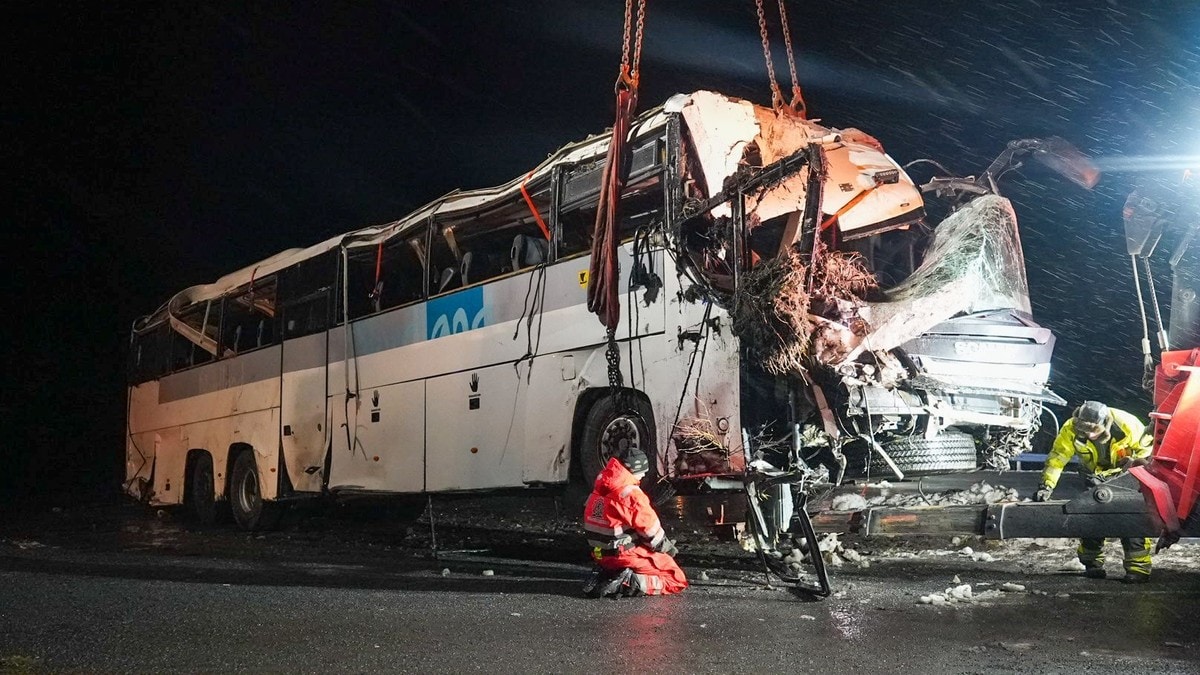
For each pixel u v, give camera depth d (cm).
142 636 585
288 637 581
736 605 684
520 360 1042
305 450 1400
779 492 814
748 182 814
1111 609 630
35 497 2475
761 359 786
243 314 1619
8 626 616
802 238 775
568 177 1016
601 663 510
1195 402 677
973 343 849
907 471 839
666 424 866
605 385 942
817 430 795
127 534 1509
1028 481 859
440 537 1356
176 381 1816
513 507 1605
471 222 1148
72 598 732
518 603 706
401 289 1266
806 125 988
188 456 1742
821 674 483
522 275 1055
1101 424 737
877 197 973
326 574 914
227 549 1242
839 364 765
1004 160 1009
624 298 918
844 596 708
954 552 944
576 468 984
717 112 900
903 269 993
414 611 673
